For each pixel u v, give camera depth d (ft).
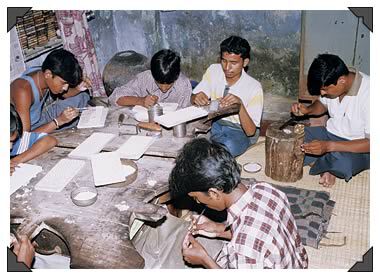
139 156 7.02
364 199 9.05
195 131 7.90
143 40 13.30
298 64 11.84
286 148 9.33
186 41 12.92
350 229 8.25
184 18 12.64
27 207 5.94
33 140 7.62
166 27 12.92
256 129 10.19
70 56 8.52
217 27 12.39
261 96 9.87
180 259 6.07
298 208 8.58
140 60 13.07
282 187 9.40
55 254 6.38
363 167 9.57
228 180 4.67
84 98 10.71
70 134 7.98
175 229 6.57
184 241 5.48
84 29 11.62
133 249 5.15
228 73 9.61
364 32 11.13
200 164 4.68
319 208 8.55
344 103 9.39
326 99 9.76
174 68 8.87
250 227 4.58
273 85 12.26
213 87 10.23
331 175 9.59
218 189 4.71
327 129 10.03
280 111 12.35
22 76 9.10
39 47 10.71
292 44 11.73
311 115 10.30
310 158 10.25
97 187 6.32
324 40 11.45
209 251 6.18
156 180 6.47
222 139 10.11
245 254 4.47
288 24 11.59
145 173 6.66
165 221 6.70
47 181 6.47
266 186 4.99
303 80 11.89
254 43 12.10
